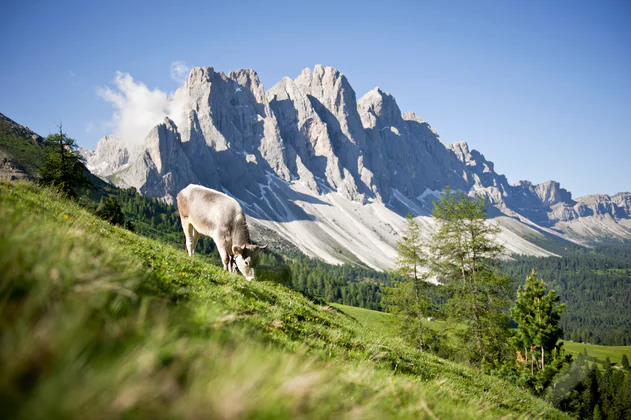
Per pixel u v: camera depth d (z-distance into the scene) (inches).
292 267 6058.1
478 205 1123.3
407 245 1312.7
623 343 6614.2
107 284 95.4
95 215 428.5
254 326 196.7
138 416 50.8
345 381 139.2
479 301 1087.0
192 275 291.0
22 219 122.7
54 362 53.9
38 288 79.3
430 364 459.5
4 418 41.0
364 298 5334.6
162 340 83.1
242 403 61.8
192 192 544.7
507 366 902.4
